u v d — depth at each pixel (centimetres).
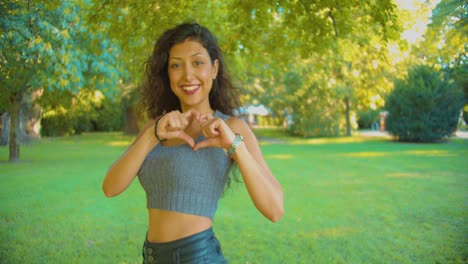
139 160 169
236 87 221
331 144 2006
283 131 3186
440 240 496
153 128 167
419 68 2011
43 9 694
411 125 2025
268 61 727
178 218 168
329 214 619
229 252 459
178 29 189
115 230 546
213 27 611
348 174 1008
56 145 1961
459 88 1928
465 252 455
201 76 184
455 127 2006
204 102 193
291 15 466
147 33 511
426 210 638
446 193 764
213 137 161
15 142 1280
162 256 169
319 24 461
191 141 164
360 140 2272
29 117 1730
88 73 1298
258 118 4047
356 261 432
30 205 680
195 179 168
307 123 2597
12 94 1208
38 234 525
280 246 479
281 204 166
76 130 3162
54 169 1112
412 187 827
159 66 206
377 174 1002
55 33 833
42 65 968
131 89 2250
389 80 1711
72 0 810
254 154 181
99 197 746
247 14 498
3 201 708
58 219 595
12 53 699
